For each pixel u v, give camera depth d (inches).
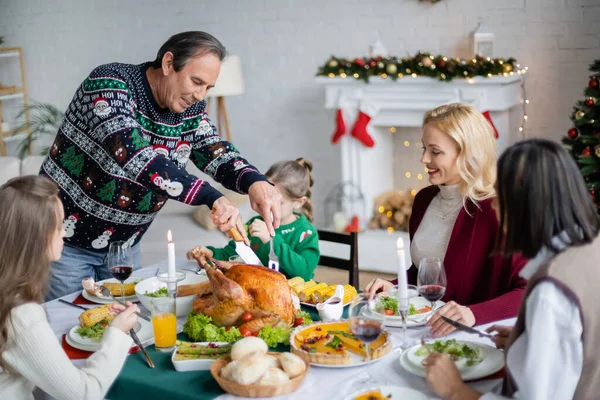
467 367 66.1
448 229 90.2
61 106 247.4
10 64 249.9
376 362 69.7
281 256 100.6
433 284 73.9
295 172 105.9
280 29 213.6
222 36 221.5
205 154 99.0
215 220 83.3
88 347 74.4
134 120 89.8
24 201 65.8
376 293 89.1
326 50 209.3
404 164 202.2
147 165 86.2
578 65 180.9
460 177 87.7
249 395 63.5
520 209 55.8
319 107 213.5
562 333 54.3
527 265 58.3
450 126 85.2
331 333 74.9
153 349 74.6
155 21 227.6
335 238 108.8
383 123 188.1
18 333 64.7
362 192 196.5
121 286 87.8
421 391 63.9
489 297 86.4
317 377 67.1
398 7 197.8
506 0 184.9
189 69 88.0
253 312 75.0
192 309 81.3
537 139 57.1
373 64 182.4
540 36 183.2
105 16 233.3
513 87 179.0
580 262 55.0
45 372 64.6
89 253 102.0
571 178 55.6
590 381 55.8
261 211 91.3
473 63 172.9
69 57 241.8
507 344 59.1
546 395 54.7
